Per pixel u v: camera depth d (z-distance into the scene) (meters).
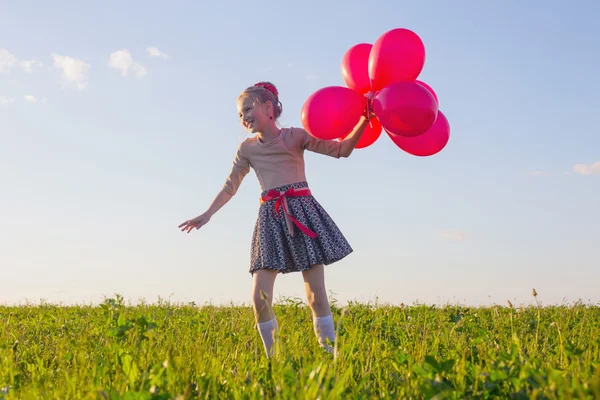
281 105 4.57
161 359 3.30
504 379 2.52
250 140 4.63
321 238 4.24
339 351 3.21
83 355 3.46
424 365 2.71
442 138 4.18
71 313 7.78
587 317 6.52
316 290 4.28
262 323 4.17
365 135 4.40
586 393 2.35
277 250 4.23
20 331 5.63
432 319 5.80
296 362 3.30
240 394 2.67
